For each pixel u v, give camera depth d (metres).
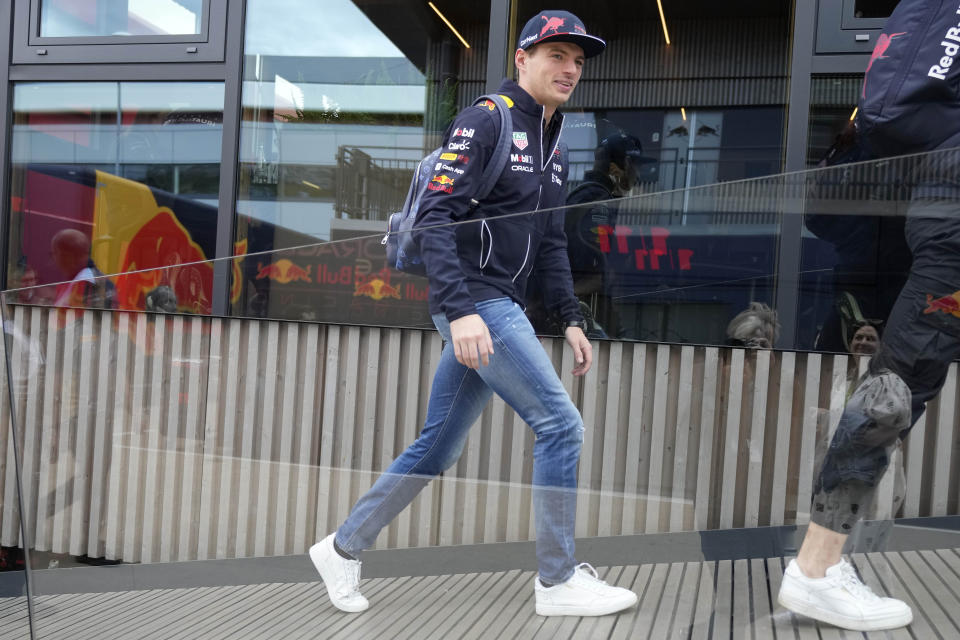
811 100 2.55
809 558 1.37
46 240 3.00
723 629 1.37
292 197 2.91
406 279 1.53
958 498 1.38
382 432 1.54
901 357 1.38
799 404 1.40
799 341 1.40
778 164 2.76
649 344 1.44
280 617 1.55
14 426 1.71
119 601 1.66
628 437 1.44
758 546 1.38
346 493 1.54
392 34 2.87
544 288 1.48
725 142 2.82
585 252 1.47
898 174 1.36
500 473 1.47
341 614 1.53
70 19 2.96
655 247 1.44
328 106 2.91
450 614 1.47
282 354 1.57
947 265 1.35
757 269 1.41
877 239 1.38
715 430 1.41
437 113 2.86
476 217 1.66
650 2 2.84
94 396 1.67
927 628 1.34
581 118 2.95
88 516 1.68
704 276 1.42
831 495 1.38
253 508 1.59
